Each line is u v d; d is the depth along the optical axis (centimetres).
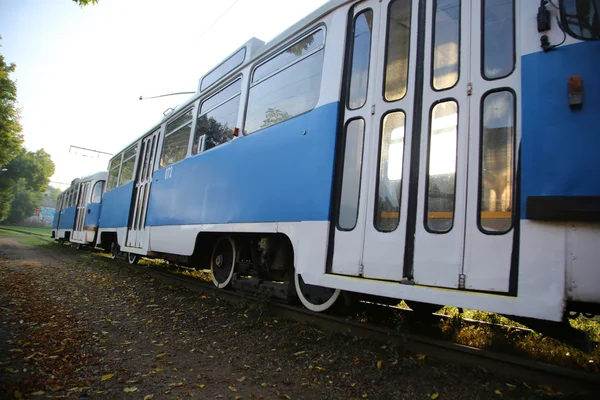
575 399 263
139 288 736
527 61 286
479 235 295
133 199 1003
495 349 361
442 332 415
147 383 315
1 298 596
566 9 279
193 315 532
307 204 422
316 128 429
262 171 502
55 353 369
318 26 462
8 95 2689
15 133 2928
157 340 429
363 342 383
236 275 610
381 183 365
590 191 249
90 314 538
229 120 616
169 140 850
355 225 376
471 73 319
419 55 355
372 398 287
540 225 265
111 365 352
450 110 327
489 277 286
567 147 261
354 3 423
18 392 278
